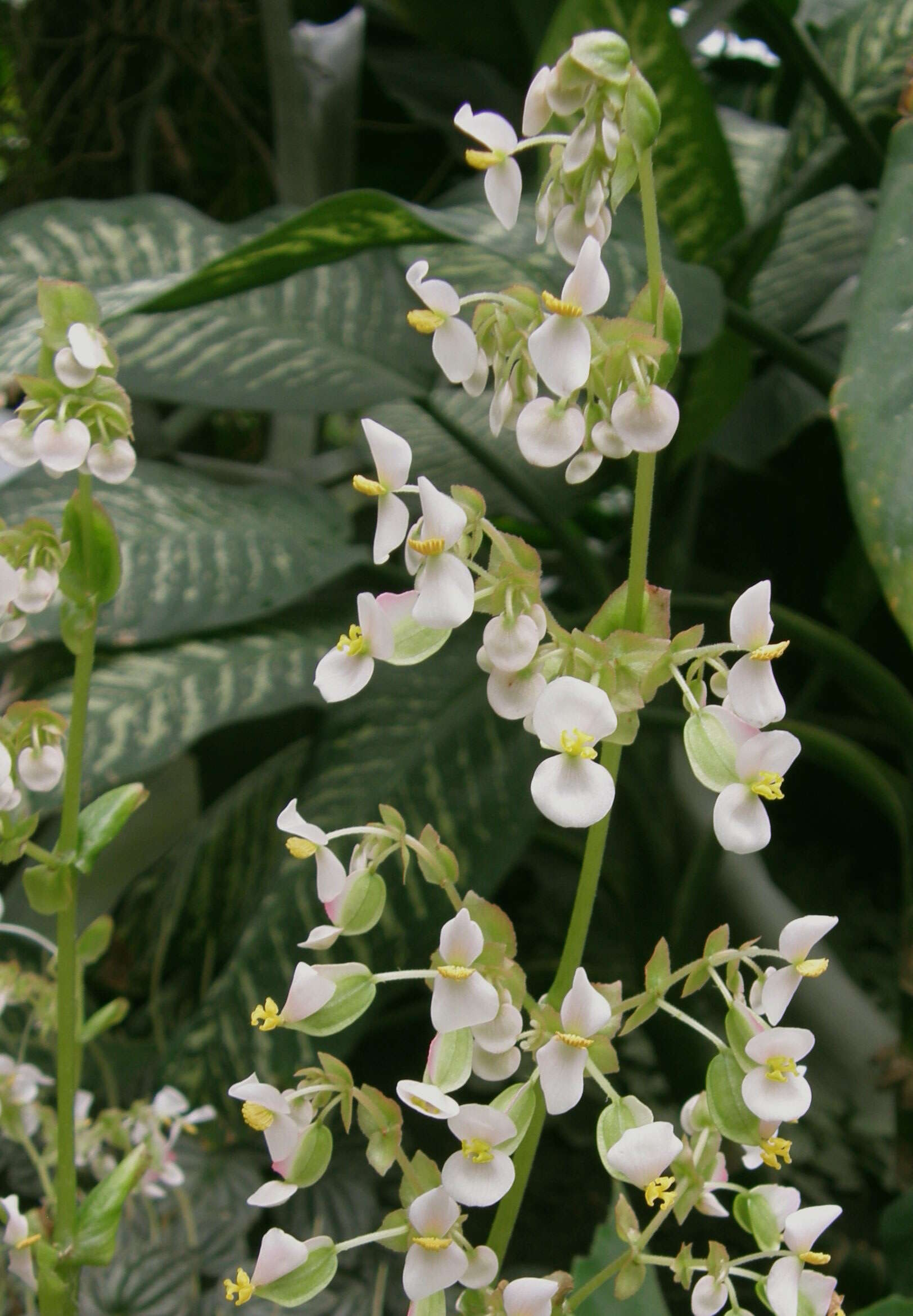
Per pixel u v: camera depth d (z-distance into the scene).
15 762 0.67
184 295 0.95
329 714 1.18
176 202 1.30
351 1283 1.05
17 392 0.76
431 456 1.72
